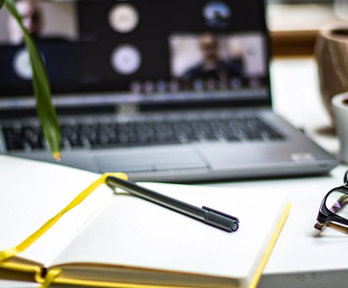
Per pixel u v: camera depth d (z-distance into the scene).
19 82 0.77
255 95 0.81
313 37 1.40
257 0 0.83
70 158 0.63
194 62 0.81
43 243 0.42
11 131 0.71
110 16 0.81
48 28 0.80
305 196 0.56
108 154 0.64
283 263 0.43
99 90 0.80
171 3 0.82
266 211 0.47
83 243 0.42
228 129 0.72
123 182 0.51
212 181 0.61
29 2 0.80
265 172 0.61
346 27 0.79
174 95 0.81
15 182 0.52
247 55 0.82
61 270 0.40
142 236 0.42
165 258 0.39
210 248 0.41
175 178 0.59
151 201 0.49
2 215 0.45
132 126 0.74
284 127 0.73
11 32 0.79
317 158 0.62
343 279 0.42
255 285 0.38
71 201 0.48
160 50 0.81
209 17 0.82
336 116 0.65
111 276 0.39
